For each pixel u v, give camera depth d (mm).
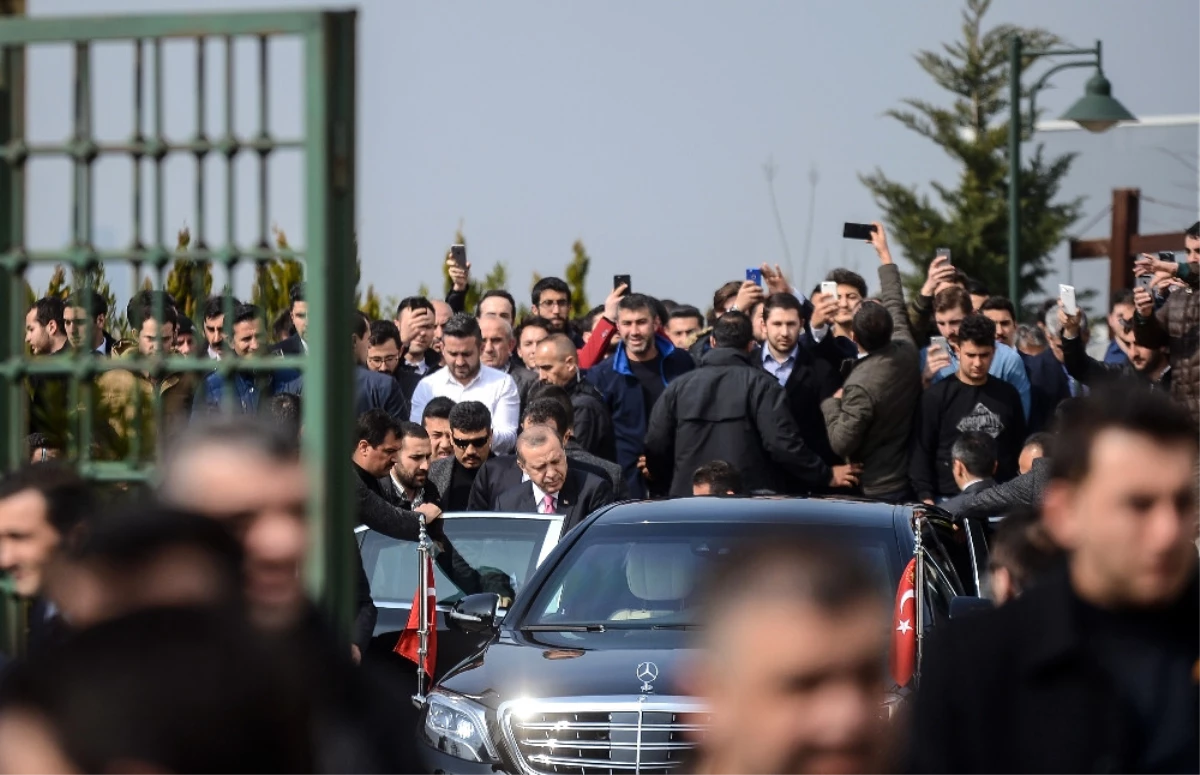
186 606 6129
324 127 12719
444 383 37969
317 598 12680
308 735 5973
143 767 5621
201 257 13016
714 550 25750
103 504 13000
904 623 22422
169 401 14703
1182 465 10609
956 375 37438
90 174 13180
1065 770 10586
